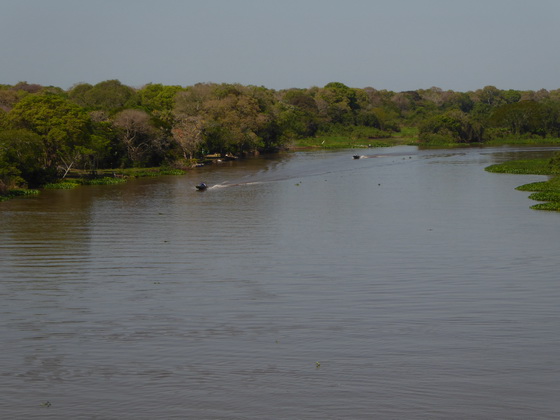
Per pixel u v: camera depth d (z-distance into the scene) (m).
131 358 26.55
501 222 59.22
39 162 101.50
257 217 65.00
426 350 26.92
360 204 73.81
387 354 26.56
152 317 31.94
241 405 22.33
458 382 23.83
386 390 23.27
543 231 54.31
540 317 31.17
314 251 47.50
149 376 24.77
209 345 27.88
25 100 107.00
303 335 28.95
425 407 22.00
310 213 67.25
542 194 76.06
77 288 37.62
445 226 57.66
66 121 105.25
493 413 21.56
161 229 58.25
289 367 25.38
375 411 21.77
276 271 41.38
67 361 26.31
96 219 64.81
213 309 33.16
